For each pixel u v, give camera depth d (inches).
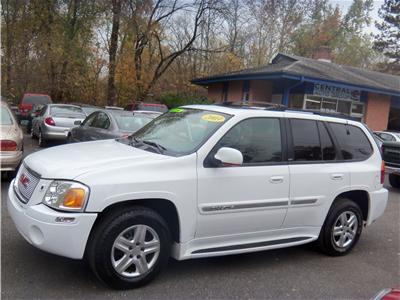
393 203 387.2
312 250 231.6
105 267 155.9
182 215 169.0
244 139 189.6
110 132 375.9
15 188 176.9
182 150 178.4
